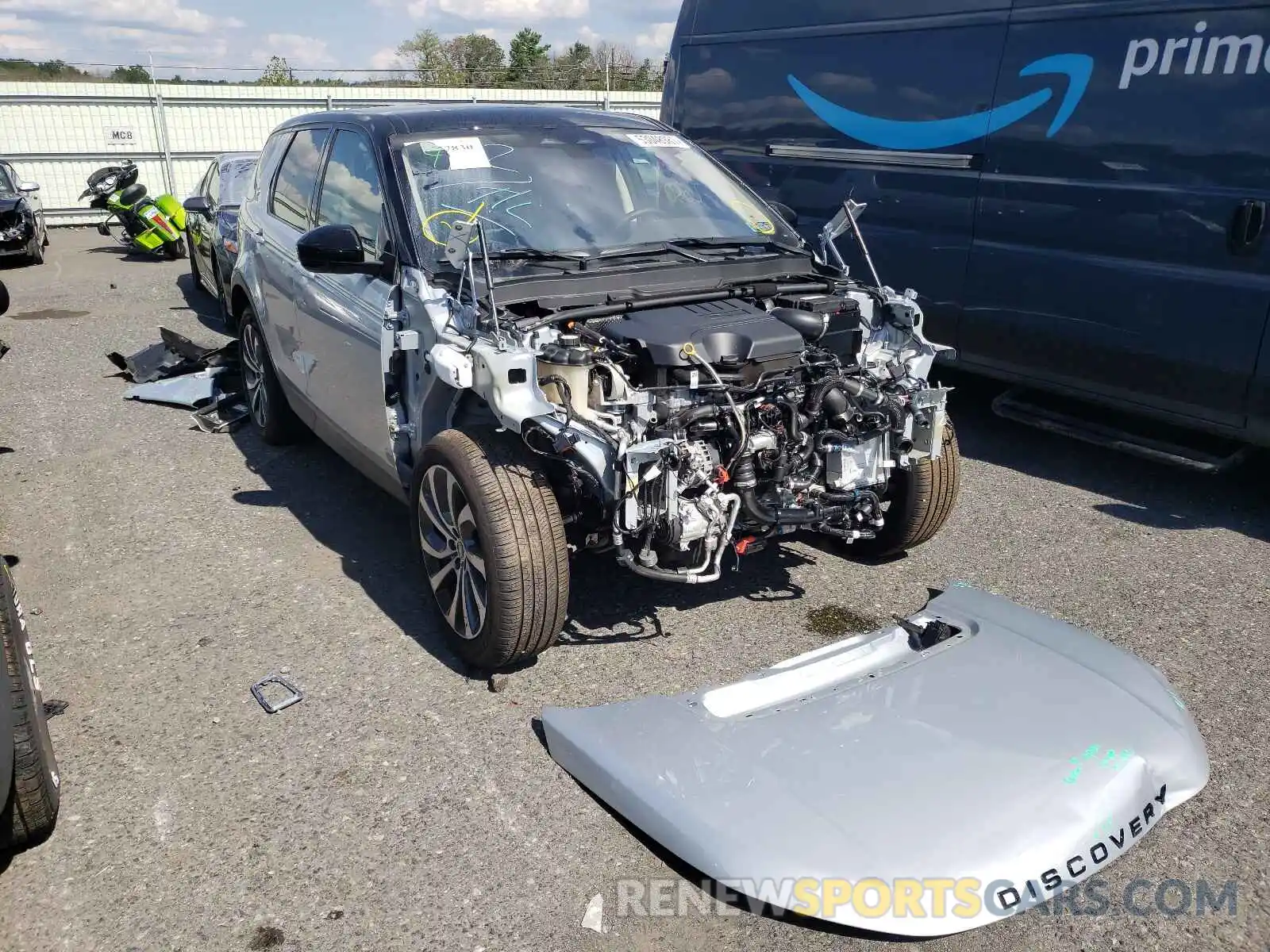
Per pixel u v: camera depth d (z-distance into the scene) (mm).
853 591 4352
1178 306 5203
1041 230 5781
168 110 20422
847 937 2527
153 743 3299
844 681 3299
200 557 4699
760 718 3062
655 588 4336
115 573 4543
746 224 4660
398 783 3092
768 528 3637
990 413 7039
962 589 3918
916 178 6441
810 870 2461
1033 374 6102
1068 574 4578
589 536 3582
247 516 5184
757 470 3572
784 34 7262
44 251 15773
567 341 3361
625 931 2535
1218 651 3920
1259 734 3377
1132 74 5250
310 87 21766
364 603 4258
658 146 4840
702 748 2924
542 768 3156
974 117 6047
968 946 2498
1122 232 5383
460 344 3443
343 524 5090
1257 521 5230
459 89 22203
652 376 3369
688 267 3992
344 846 2830
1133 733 2975
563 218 4176
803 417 3613
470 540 3529
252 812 2971
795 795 2699
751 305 3830
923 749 2873
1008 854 2518
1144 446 5543
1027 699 3111
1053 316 5805
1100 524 5172
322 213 4828
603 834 2871
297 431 6105
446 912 2598
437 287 3732
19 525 5070
